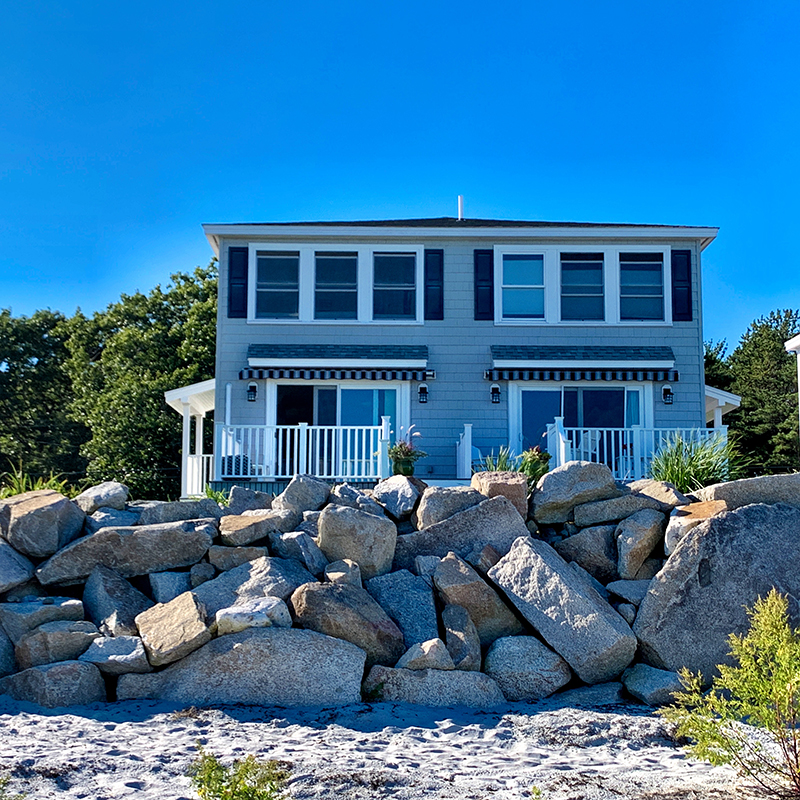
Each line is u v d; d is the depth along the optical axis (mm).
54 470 46844
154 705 7918
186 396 22391
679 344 22734
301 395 22422
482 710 8141
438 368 22484
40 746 6582
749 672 5980
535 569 9430
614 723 7629
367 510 10914
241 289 22703
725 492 10570
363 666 8422
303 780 5855
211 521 10320
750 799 5570
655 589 9328
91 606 9188
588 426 22203
